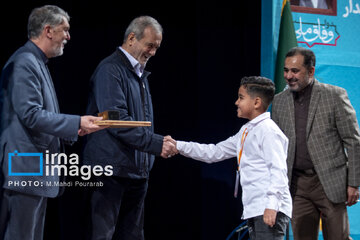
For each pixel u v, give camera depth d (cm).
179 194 339
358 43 347
